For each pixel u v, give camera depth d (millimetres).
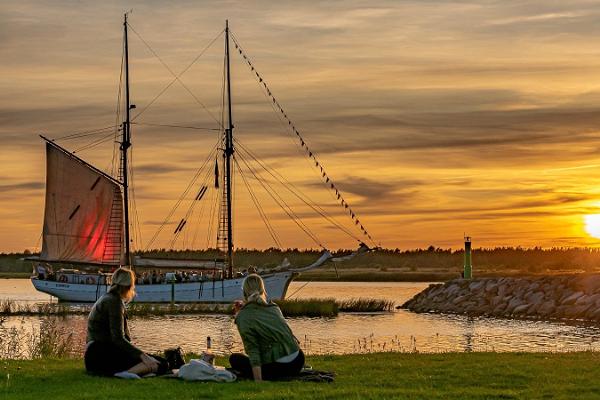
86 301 113312
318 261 111000
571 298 80625
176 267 113438
